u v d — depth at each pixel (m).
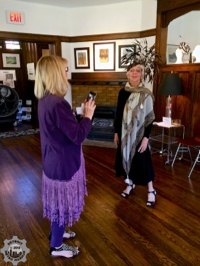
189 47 4.00
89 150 4.01
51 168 1.34
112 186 2.69
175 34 4.22
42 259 1.61
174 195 2.46
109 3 4.42
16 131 5.28
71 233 1.82
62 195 1.39
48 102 1.22
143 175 2.20
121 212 2.17
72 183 1.39
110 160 3.53
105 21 4.58
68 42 4.96
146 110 2.08
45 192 1.43
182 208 2.23
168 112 3.45
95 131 4.60
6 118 5.71
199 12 4.30
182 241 1.78
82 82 5.00
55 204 1.40
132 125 2.13
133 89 2.12
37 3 4.46
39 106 1.29
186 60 3.82
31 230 1.91
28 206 2.27
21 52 6.49
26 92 6.76
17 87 6.62
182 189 2.60
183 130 3.47
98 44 4.74
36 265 1.56
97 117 4.93
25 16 4.44
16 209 2.22
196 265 1.56
